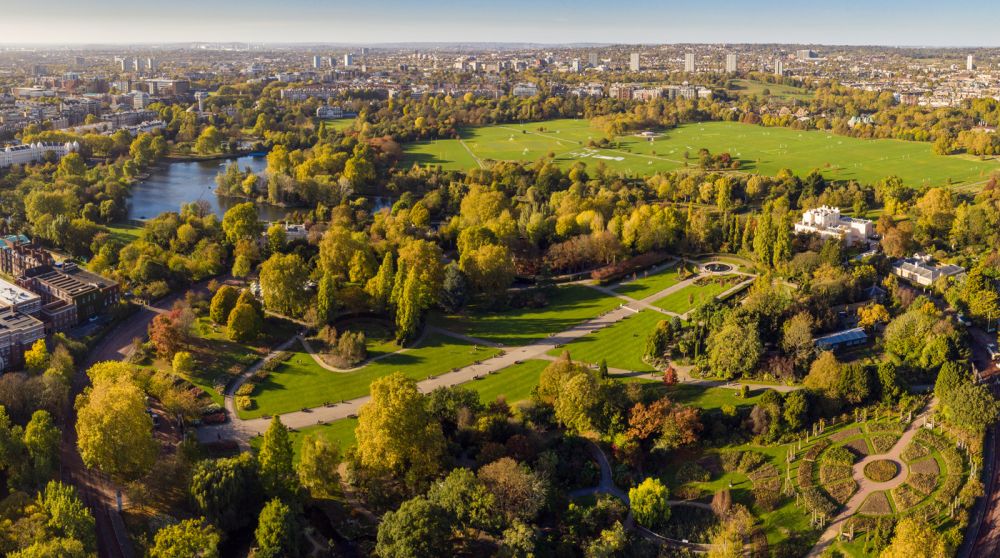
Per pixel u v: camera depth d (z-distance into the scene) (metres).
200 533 189.38
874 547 197.88
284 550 192.12
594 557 191.00
